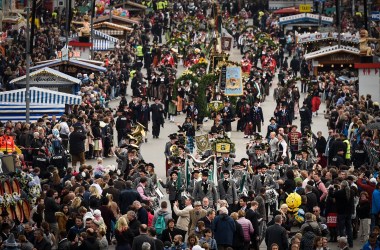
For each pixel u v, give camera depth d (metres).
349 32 147.38
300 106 111.50
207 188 63.03
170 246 54.22
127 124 87.06
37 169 65.19
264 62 134.38
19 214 61.16
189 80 106.38
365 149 77.12
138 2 181.38
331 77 114.69
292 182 65.31
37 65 111.44
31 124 80.75
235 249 57.81
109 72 115.25
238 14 187.75
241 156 86.31
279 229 56.84
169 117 103.94
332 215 62.47
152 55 135.62
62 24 153.62
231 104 97.25
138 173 65.00
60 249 54.53
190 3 182.25
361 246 63.12
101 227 56.50
